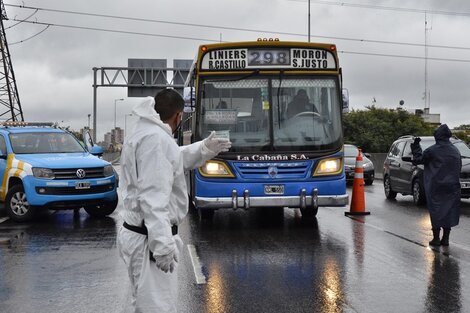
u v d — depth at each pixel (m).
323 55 10.88
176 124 3.86
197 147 3.82
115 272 7.39
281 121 10.58
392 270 7.35
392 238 9.73
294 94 10.72
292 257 8.16
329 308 5.74
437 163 8.83
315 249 8.75
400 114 47.56
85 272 7.40
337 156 10.55
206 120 10.62
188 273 7.25
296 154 10.39
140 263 3.54
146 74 46.41
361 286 6.57
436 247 8.90
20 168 12.04
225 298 6.10
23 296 6.30
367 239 9.62
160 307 3.49
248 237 9.88
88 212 13.32
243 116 10.62
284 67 10.76
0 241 9.75
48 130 13.79
